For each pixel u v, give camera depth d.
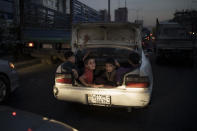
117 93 3.23
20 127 1.72
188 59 10.46
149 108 4.14
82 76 3.58
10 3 17.59
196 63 10.97
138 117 3.70
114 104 3.29
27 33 9.26
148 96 3.22
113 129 3.23
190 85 6.06
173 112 3.93
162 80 6.78
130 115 3.78
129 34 4.29
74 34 4.48
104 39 4.45
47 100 4.54
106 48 4.64
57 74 3.59
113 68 3.74
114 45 4.18
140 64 3.50
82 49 4.44
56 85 3.57
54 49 9.78
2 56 10.63
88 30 4.44
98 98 3.33
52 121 2.00
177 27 11.52
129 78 3.22
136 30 4.13
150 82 3.37
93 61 3.74
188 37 11.31
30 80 6.49
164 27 11.68
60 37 9.93
